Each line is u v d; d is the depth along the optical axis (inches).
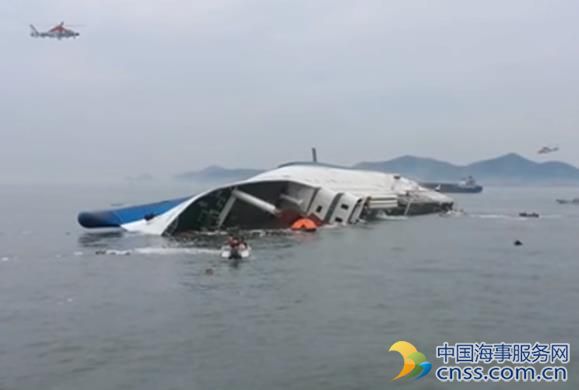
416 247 3312.0
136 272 2415.1
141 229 4244.6
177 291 2001.7
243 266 2561.5
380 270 2460.6
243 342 1411.2
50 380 1175.6
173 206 4554.6
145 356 1312.7
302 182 4758.9
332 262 2687.0
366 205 5364.2
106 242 3587.6
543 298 1905.8
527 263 2711.6
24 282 2207.2
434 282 2182.6
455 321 1608.0
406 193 6392.7
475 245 3452.3
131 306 1784.0
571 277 2311.8
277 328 1530.5
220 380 1171.3
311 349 1359.5
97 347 1374.3
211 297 1902.1
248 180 4562.0
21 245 3467.0
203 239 3720.5
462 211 7194.9
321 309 1734.7
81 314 1685.5
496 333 1501.0
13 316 1668.3
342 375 1202.6
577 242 3661.4
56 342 1416.1
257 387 1139.3
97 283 2171.5
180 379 1177.4
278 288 2050.9
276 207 4877.0
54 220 5521.7
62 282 2201.0
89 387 1140.5
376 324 1573.6
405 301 1847.9
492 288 2071.9
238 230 4350.4
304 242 3528.5
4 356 1316.4
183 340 1424.7
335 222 4896.7
